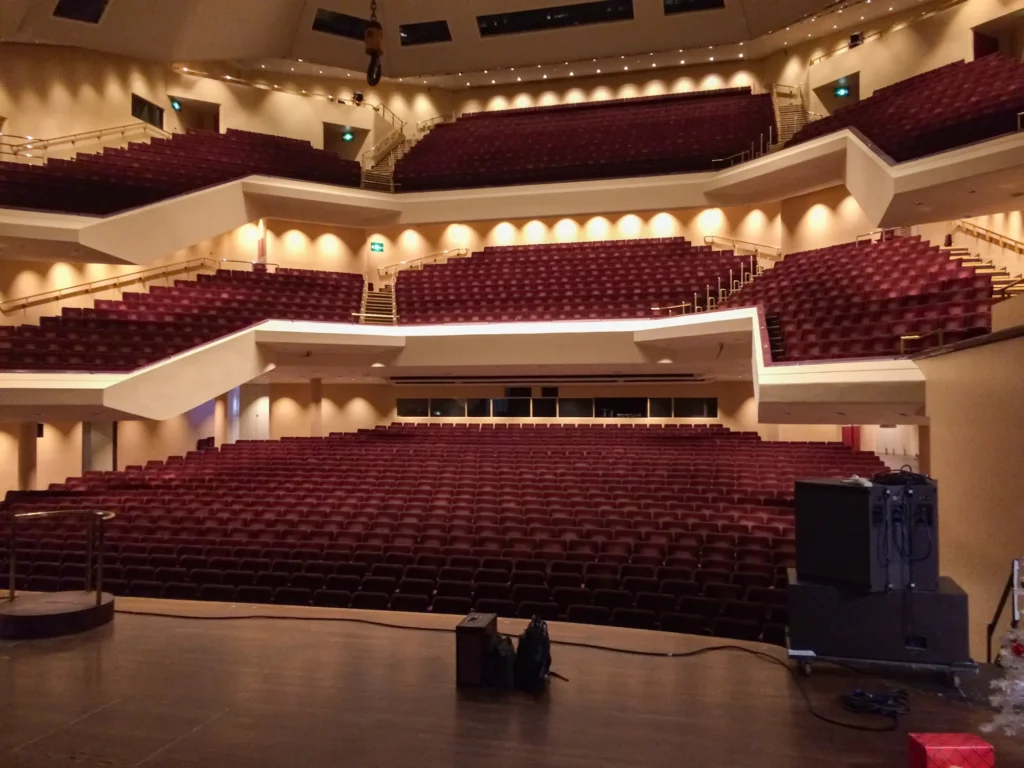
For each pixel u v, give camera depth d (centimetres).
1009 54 1439
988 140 878
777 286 1333
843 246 1398
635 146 1764
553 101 2034
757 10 1656
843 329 1016
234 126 1778
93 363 1159
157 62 1648
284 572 755
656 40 1766
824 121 1541
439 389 1756
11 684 396
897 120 1321
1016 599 456
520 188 1673
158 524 903
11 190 1242
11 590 513
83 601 514
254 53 1702
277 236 1745
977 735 330
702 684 396
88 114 1501
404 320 1534
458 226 1789
